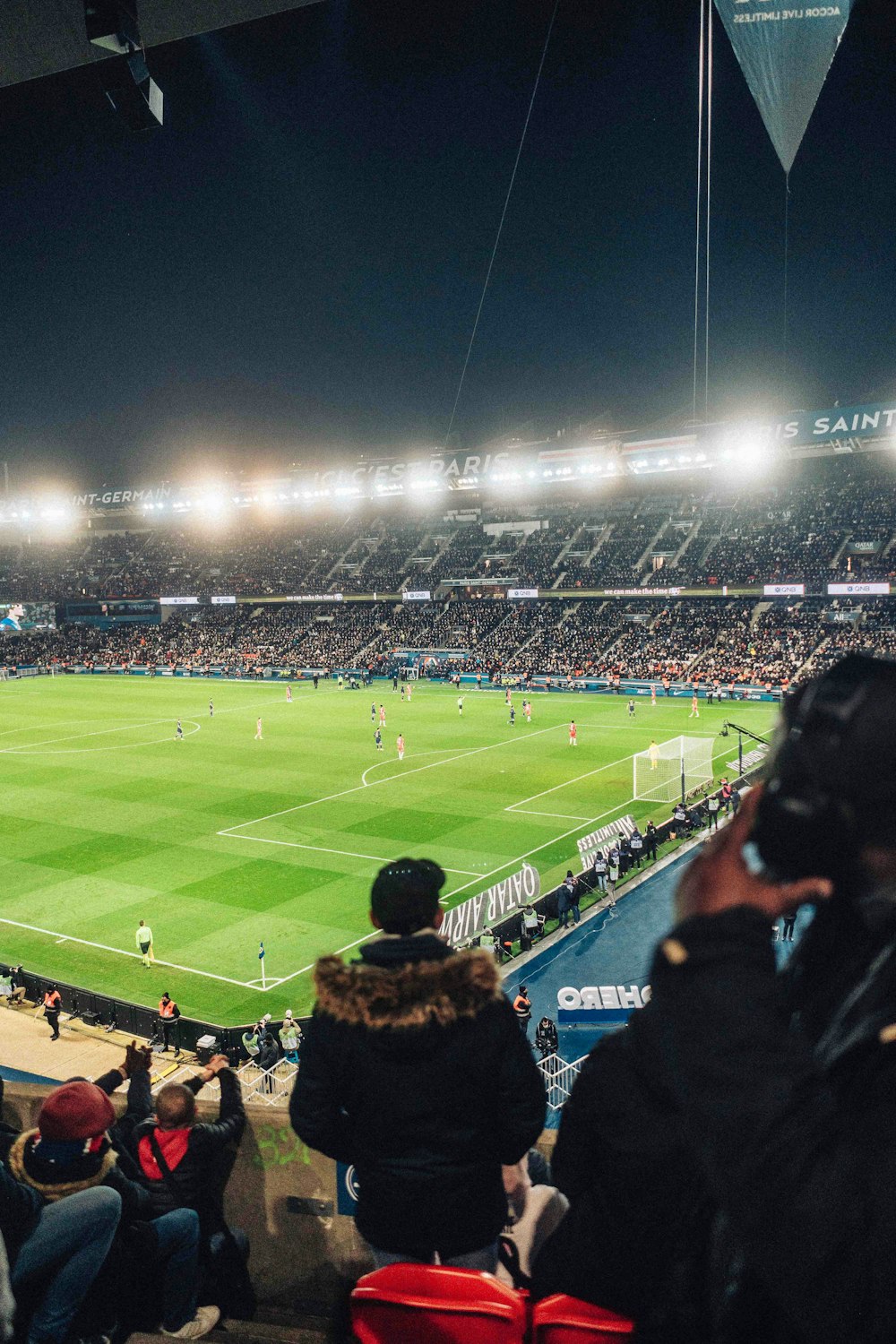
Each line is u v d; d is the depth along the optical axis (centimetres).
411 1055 253
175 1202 375
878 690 109
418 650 8975
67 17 532
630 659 7875
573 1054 2117
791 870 112
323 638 9712
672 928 123
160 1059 2111
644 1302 154
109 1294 346
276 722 6228
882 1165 98
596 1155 161
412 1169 261
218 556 11588
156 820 3841
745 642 7619
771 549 8350
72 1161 341
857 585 7169
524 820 3772
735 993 111
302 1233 404
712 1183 106
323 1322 393
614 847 3103
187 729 6009
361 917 2809
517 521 10238
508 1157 276
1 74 580
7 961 2570
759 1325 118
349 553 10894
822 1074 107
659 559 8838
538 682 7794
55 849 3472
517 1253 299
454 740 5469
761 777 125
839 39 603
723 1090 105
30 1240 323
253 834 3625
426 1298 207
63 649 10375
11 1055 2141
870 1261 93
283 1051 2095
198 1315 379
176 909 2895
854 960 117
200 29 573
